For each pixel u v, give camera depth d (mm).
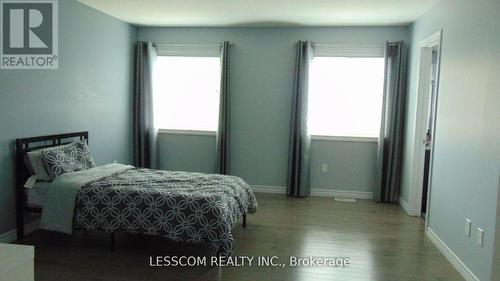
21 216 3508
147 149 5695
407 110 4977
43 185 3402
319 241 3629
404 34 5086
